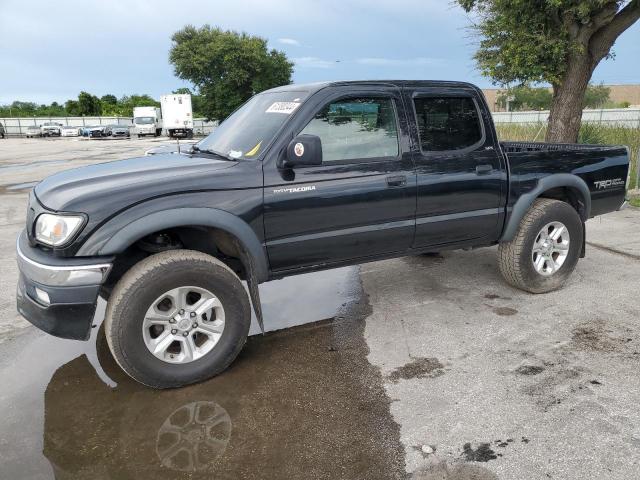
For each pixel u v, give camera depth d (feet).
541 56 34.24
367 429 9.45
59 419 9.95
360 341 13.08
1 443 9.23
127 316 10.10
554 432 9.20
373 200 12.38
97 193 9.96
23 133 174.60
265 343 13.10
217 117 137.90
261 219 11.20
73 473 8.43
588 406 9.95
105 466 8.59
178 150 15.06
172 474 8.38
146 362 10.43
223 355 11.23
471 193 13.79
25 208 31.22
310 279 17.90
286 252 11.78
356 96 12.25
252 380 11.29
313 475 8.30
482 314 14.49
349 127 12.22
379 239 12.84
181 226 10.68
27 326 14.29
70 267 9.68
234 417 9.93
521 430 9.29
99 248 9.76
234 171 11.01
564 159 15.33
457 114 13.74
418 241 13.52
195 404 10.39
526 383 10.84
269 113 12.59
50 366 12.07
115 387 11.10
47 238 9.87
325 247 12.21
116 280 11.66
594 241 21.40
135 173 10.93
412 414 9.88
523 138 57.77
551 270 15.66
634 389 10.50
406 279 17.60
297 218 11.60
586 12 31.17
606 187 16.44
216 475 8.34
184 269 10.46
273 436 9.32
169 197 10.32
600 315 14.15
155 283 10.21
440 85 13.48
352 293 16.49
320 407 10.20
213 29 133.49
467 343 12.76
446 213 13.57
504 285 16.76
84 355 12.63
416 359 12.05
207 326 11.05
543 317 14.15
